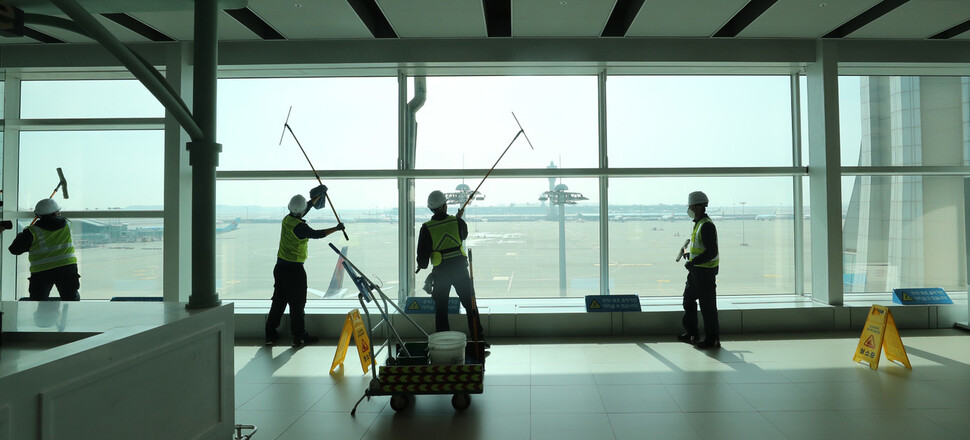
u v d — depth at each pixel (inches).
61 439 66.6
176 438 89.4
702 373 151.9
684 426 114.2
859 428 112.0
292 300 187.9
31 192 220.8
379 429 114.5
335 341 195.8
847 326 204.1
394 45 207.2
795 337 194.9
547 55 206.8
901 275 228.2
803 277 223.8
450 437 109.9
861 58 208.7
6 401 59.2
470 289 156.9
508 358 170.2
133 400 79.2
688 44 207.5
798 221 223.5
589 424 116.0
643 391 137.0
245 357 173.6
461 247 170.4
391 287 220.4
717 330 181.8
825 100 207.6
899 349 157.0
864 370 153.5
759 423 115.3
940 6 173.3
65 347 71.0
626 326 201.9
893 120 226.5
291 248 186.7
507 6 204.8
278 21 186.4
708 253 178.1
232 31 196.7
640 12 178.5
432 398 134.4
